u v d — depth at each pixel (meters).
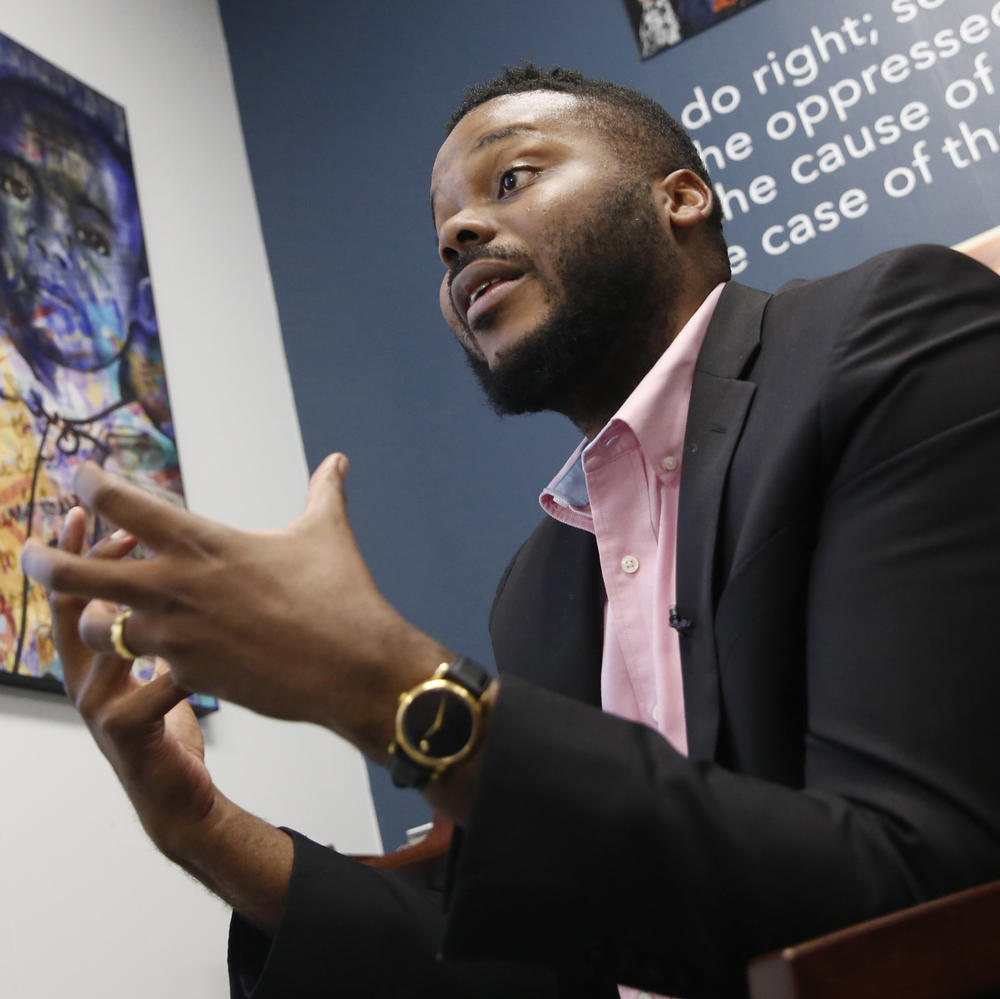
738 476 0.87
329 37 3.45
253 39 3.56
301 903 0.86
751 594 0.79
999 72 2.59
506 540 2.80
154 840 0.88
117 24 3.17
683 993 0.62
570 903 0.60
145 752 0.85
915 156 2.61
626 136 1.21
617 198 1.15
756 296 1.05
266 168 3.43
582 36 3.05
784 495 0.81
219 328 3.05
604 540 1.04
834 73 2.75
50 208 2.62
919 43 2.68
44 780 2.05
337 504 0.68
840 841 0.60
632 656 0.99
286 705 0.63
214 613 0.61
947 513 0.72
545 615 1.11
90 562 0.61
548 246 1.12
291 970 0.84
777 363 0.93
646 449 1.02
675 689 0.94
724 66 2.86
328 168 3.34
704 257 1.20
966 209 2.53
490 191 1.18
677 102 2.88
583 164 1.16
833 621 0.72
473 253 1.13
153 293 2.84
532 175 1.16
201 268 3.09
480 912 0.59
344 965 0.84
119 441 2.52
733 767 0.79
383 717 0.62
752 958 0.59
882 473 0.75
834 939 0.47
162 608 0.61
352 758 2.83
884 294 0.86
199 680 0.63
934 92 2.63
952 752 0.64
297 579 0.63
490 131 1.20
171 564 0.61
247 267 3.26
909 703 0.66
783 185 2.71
